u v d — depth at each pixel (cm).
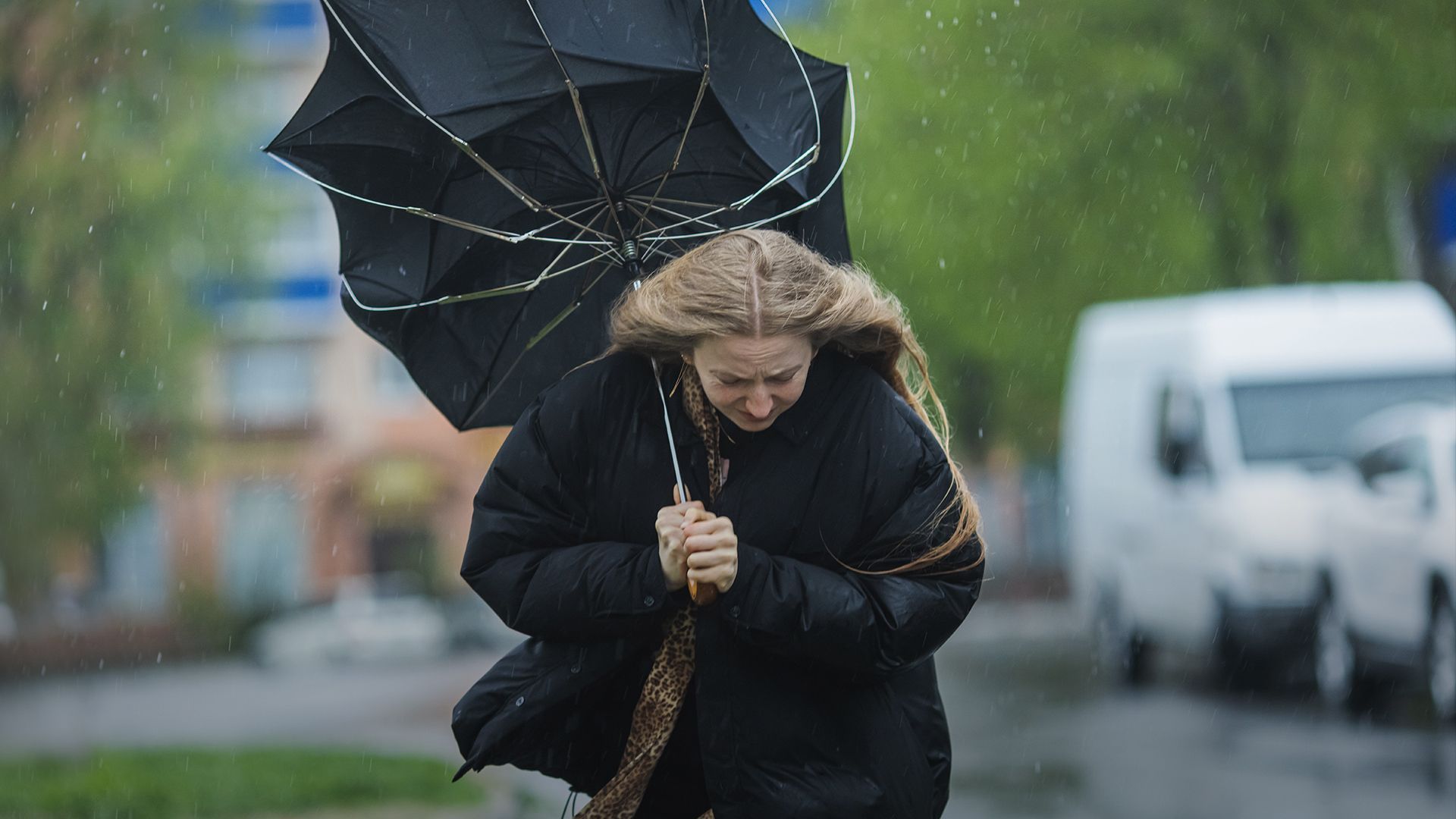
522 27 1173
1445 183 7162
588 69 1160
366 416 16362
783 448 1082
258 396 16188
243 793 3562
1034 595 13550
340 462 16262
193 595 13912
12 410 8562
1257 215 6544
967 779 3234
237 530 16000
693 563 1039
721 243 1059
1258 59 6200
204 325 8956
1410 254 7288
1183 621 4684
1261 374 4662
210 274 8950
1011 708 4562
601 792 1109
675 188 1231
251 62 8938
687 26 1184
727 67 1209
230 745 4847
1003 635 8738
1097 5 6469
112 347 8644
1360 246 7300
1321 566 4209
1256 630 4294
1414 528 3669
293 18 14712
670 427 1093
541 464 1107
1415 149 6625
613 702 1152
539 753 1157
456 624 12306
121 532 9675
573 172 1209
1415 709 3881
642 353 1081
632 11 1180
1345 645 4094
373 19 1173
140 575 15638
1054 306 7244
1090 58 6525
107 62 8400
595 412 1105
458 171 1209
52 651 10956
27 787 3803
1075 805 2881
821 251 1280
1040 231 6969
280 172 9125
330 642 12081
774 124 1213
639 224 1234
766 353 1020
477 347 1292
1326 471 4453
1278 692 4522
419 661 11356
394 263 1240
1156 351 5050
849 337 1086
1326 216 6688
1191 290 6869
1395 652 3781
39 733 6378
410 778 3706
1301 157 6303
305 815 3331
